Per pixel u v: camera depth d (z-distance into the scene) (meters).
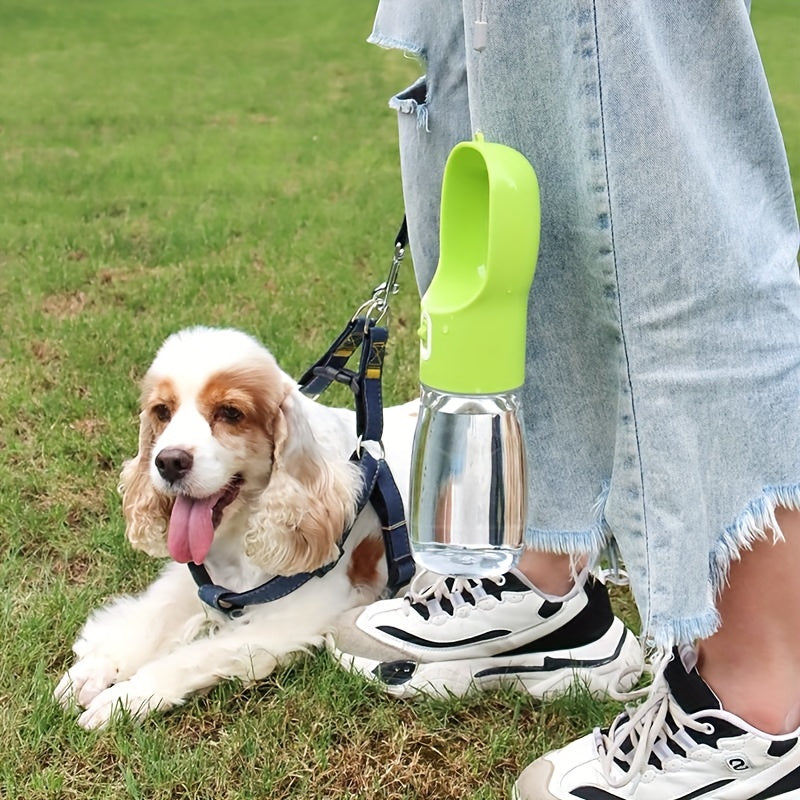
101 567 2.73
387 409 3.02
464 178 1.36
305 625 2.38
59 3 19.80
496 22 1.51
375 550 2.67
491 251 1.25
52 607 2.50
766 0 20.84
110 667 2.30
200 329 2.69
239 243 5.90
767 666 1.66
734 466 1.50
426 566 1.31
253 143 8.97
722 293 1.45
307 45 15.83
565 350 1.71
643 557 1.54
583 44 1.42
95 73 12.67
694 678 1.69
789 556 1.59
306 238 5.98
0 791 1.91
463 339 1.28
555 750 1.88
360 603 2.53
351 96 11.66
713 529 1.52
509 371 1.30
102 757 2.01
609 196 1.46
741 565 1.60
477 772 1.97
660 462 1.49
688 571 1.50
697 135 1.46
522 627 2.17
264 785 1.91
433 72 2.09
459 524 1.29
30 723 2.06
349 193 7.20
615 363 1.66
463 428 1.29
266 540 2.40
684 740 1.69
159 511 2.57
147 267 5.43
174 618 2.51
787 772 1.67
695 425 1.48
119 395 3.68
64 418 3.55
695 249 1.43
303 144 8.99
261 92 11.77
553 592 2.18
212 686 2.23
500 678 2.21
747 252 1.47
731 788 1.69
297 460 2.44
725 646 1.67
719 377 1.46
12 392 3.73
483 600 2.17
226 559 2.56
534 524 1.81
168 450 2.34
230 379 2.43
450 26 2.03
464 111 2.08
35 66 13.05
